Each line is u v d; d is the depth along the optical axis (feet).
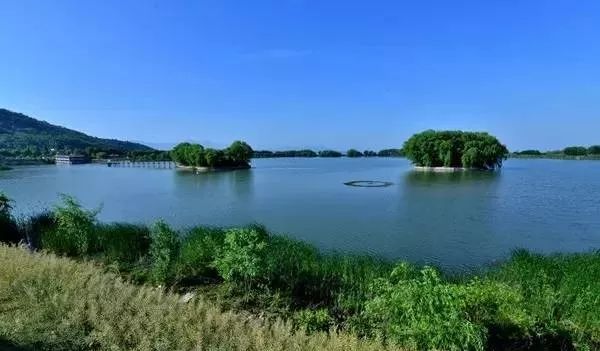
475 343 26.50
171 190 192.85
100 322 29.84
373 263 47.60
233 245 43.50
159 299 34.40
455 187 199.62
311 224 103.86
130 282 45.52
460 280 44.27
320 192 180.14
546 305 35.32
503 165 501.97
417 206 133.69
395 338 28.81
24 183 232.73
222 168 417.49
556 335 32.12
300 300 42.39
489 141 379.55
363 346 28.09
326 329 34.17
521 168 413.39
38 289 35.63
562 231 94.38
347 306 40.16
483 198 154.10
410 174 314.55
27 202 144.25
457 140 393.09
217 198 160.45
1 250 48.39
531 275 42.63
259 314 38.06
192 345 27.61
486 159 375.25
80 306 31.83
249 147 452.35
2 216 69.72
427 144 402.72
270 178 274.36
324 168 433.07
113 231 59.21
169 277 46.62
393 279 36.35
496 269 49.14
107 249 56.80
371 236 88.94
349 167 456.86
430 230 95.14
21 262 42.22
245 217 115.96
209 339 28.48
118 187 207.92
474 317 29.78
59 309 31.68
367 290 41.27
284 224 104.53
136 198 161.07
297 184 223.10
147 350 26.58
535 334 31.63
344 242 83.25
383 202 144.46
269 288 43.91
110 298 34.12
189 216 118.42
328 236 89.10
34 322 29.40
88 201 152.35
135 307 32.81
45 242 59.98
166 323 30.07
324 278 44.29
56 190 189.98
